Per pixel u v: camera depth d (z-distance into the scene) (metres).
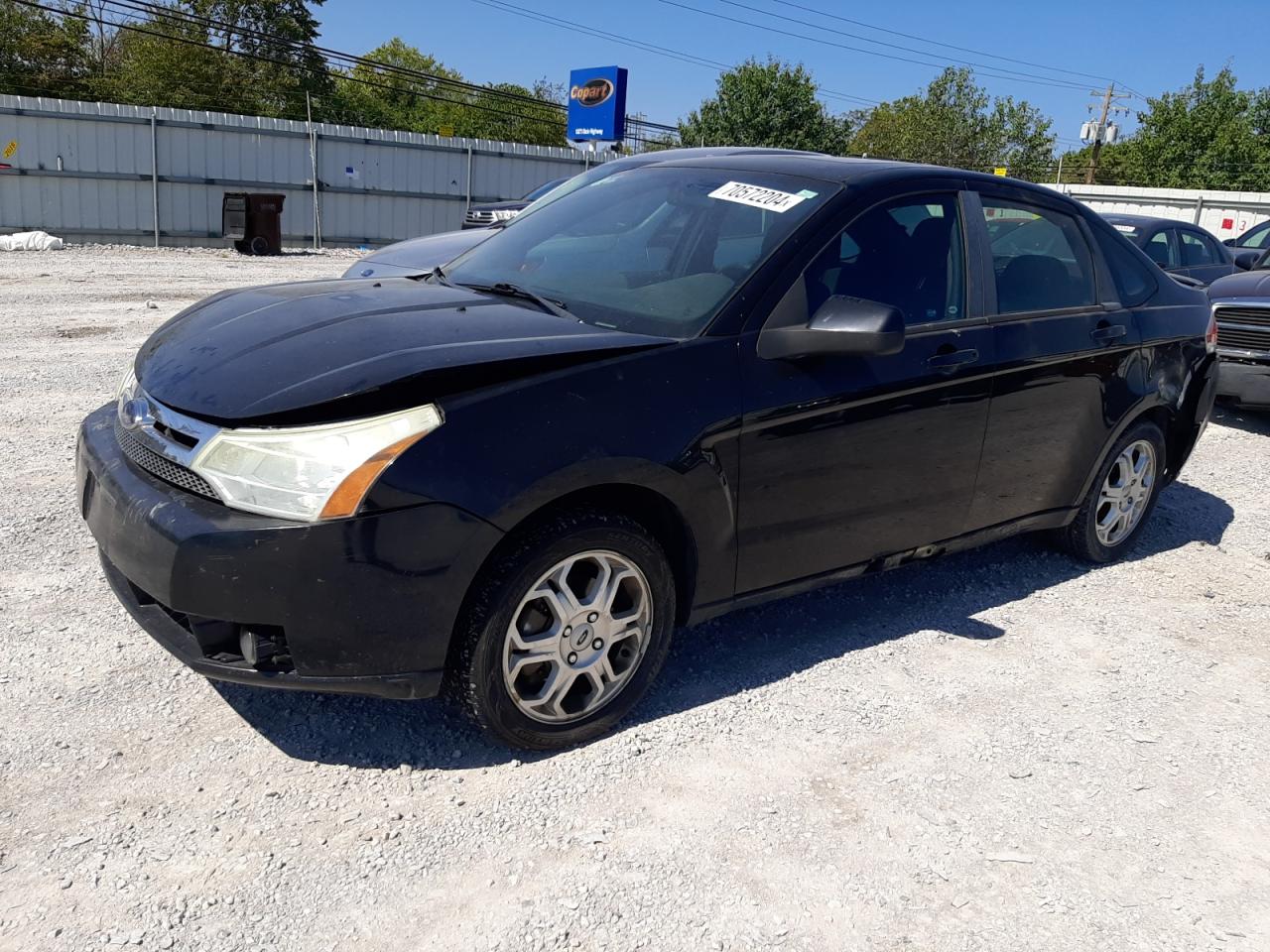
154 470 2.71
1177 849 2.79
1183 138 54.78
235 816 2.60
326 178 22.81
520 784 2.82
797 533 3.35
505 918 2.34
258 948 2.20
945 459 3.73
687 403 2.95
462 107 64.75
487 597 2.68
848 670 3.62
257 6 46.19
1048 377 4.06
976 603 4.31
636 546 2.93
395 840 2.56
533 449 2.65
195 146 21.06
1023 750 3.21
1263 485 6.55
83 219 20.22
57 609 3.60
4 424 5.88
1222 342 7.93
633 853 2.58
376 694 2.63
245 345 2.90
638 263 3.50
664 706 3.29
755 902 2.45
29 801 2.59
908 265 3.63
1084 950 2.39
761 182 3.68
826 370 3.28
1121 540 4.89
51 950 2.14
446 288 3.57
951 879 2.59
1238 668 3.89
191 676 3.23
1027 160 47.66
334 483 2.46
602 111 31.23
